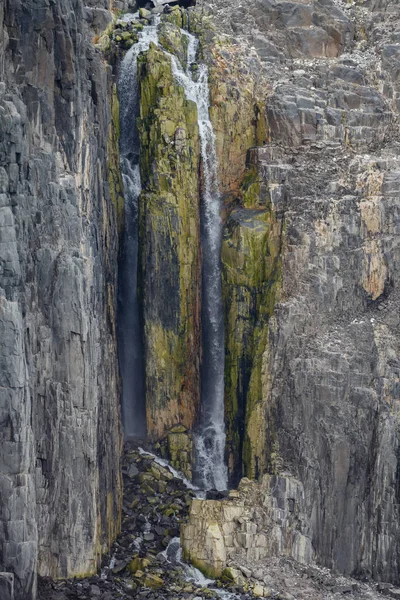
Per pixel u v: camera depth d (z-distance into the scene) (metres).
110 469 64.88
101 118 67.12
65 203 59.53
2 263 53.44
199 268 74.94
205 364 75.19
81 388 59.34
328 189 74.12
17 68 57.78
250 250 73.06
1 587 52.97
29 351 56.03
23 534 53.91
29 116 58.09
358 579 66.88
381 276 73.12
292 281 72.06
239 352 72.94
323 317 71.44
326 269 72.06
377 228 73.31
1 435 53.50
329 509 67.38
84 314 59.28
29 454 54.88
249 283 73.12
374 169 75.31
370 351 69.38
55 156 59.53
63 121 60.09
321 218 72.81
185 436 72.75
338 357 68.75
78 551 59.91
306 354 69.62
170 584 62.44
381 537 67.00
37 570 58.41
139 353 74.06
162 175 73.06
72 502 59.41
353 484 67.50
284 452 68.75
